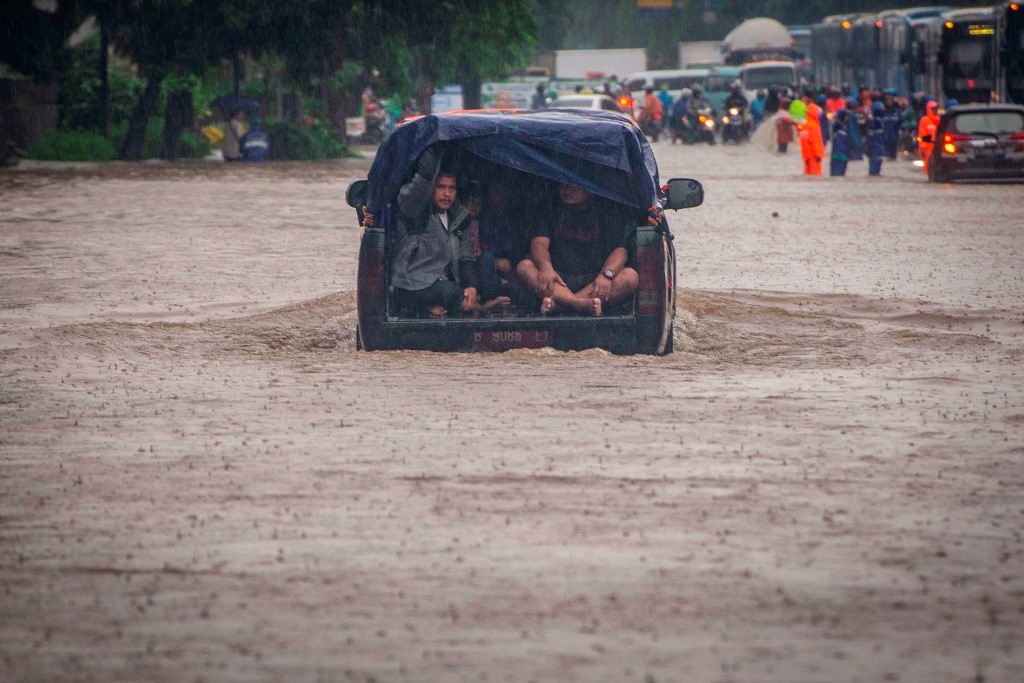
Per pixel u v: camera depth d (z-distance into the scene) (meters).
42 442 24.84
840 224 70.25
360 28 147.50
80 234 64.94
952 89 147.00
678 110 194.75
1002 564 17.95
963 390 29.33
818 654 14.94
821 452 23.91
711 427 25.81
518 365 31.94
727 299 41.72
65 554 18.48
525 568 17.77
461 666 14.64
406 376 30.80
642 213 33.34
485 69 164.88
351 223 71.44
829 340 35.94
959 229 66.94
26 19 137.12
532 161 32.72
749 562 17.98
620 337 33.22
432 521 19.83
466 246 34.06
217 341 35.62
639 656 14.88
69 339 35.44
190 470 22.81
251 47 144.12
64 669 14.66
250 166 133.38
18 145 138.38
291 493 21.36
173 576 17.58
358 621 15.97
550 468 22.80
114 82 160.50
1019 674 14.43
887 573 17.58
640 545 18.69
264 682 14.29
